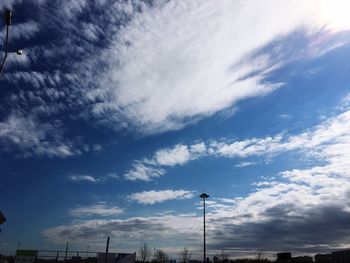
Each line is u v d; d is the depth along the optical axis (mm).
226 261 77688
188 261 68625
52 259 42625
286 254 55938
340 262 53938
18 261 41906
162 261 63875
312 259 61938
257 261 74562
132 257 41812
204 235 44281
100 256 41531
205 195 45719
